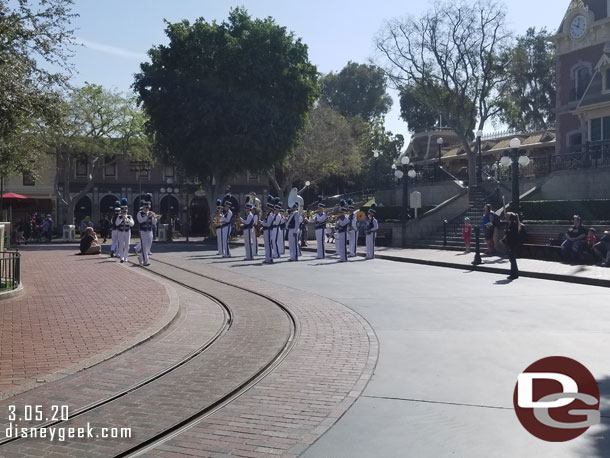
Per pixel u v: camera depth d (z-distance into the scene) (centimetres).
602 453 443
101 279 1573
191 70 3800
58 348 786
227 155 3753
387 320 977
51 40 1380
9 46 1309
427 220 3020
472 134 5869
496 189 3125
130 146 4784
